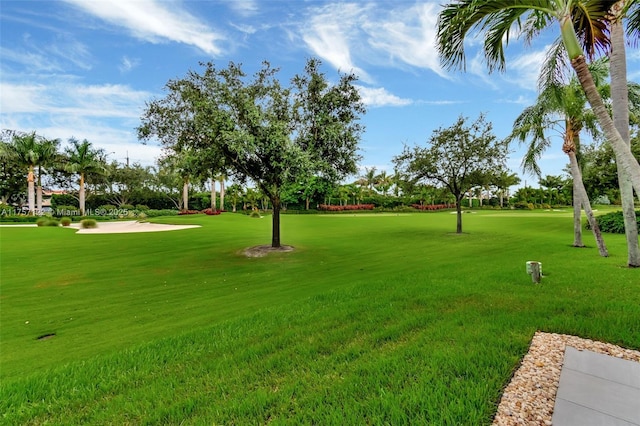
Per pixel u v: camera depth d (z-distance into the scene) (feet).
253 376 10.18
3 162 119.03
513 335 12.06
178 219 99.96
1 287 27.04
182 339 13.67
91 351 14.23
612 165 60.13
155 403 8.96
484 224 87.20
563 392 8.32
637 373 9.18
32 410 8.88
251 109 35.24
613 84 23.31
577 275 22.04
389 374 9.66
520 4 15.94
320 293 20.68
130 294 24.68
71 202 151.12
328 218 115.85
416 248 46.24
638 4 19.31
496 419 7.36
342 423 7.56
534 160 41.75
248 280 28.53
